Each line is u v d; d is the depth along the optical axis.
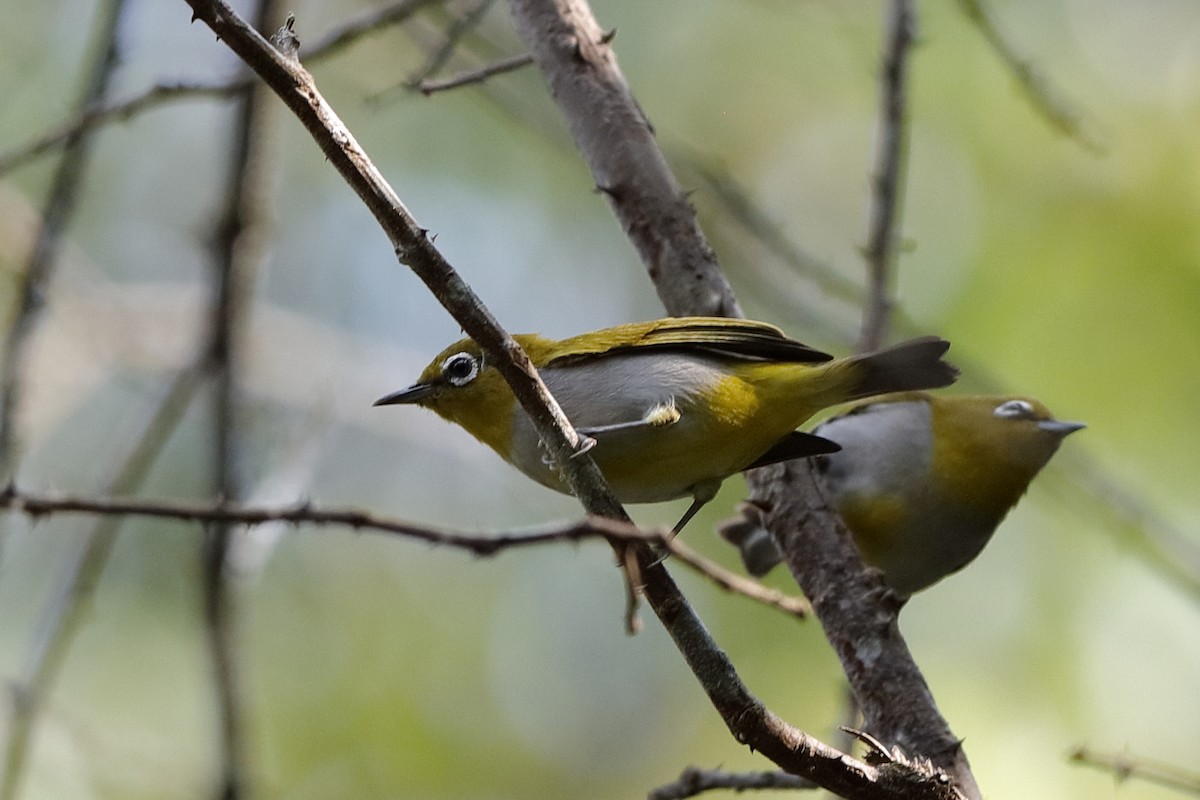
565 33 8.24
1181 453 11.87
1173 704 11.62
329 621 13.38
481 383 7.50
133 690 12.22
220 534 9.17
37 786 10.77
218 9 5.08
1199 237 12.71
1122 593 12.13
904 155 9.50
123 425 13.72
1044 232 12.97
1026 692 11.87
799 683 12.01
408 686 13.18
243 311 9.99
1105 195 13.05
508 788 12.95
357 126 14.62
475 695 13.41
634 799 13.25
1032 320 12.55
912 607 12.47
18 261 12.04
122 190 14.63
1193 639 11.86
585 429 7.20
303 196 15.52
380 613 13.54
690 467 7.42
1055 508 12.59
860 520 9.35
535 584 14.13
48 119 13.28
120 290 13.62
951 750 6.46
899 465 9.30
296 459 9.70
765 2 14.34
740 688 5.73
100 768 10.78
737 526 9.91
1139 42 13.75
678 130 14.70
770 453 7.64
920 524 9.37
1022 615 12.28
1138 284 12.57
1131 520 10.13
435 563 13.97
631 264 14.98
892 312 9.04
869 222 9.06
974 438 9.24
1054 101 9.72
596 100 8.12
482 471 14.25
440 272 5.46
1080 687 11.80
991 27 9.69
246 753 9.16
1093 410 12.06
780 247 10.35
